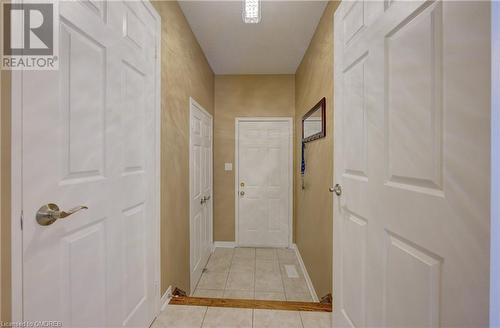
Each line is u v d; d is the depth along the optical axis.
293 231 3.52
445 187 0.63
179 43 1.96
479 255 0.54
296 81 3.42
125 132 1.16
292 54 2.87
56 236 0.77
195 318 1.54
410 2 0.75
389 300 0.88
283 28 2.29
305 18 2.12
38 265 0.71
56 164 0.76
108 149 1.02
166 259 1.70
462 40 0.58
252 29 2.33
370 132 1.00
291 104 3.52
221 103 3.54
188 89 2.23
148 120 1.40
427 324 0.70
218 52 2.83
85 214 0.89
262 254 3.33
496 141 0.51
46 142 0.73
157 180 1.51
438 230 0.66
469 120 0.56
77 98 0.85
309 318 1.57
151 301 1.45
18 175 0.66
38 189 0.71
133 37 1.23
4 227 0.63
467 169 0.57
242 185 3.56
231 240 3.57
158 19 1.52
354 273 1.17
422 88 0.71
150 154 1.43
